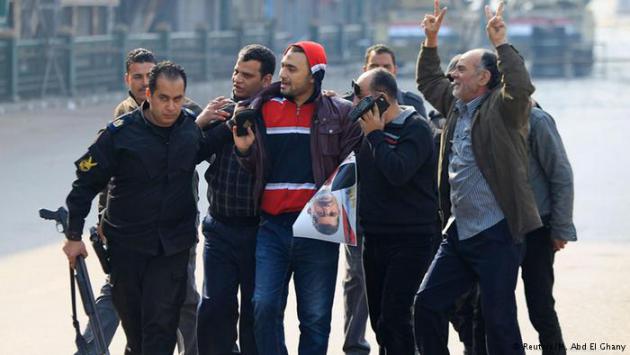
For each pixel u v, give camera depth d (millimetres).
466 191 15289
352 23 119625
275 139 15680
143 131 15188
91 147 15164
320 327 15781
